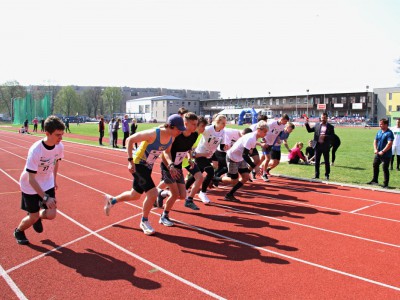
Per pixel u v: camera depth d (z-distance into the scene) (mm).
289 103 86938
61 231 5660
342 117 74750
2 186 9352
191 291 3766
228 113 83250
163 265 4418
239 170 7754
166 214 6055
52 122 4480
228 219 6418
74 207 7160
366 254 4828
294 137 30188
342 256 4754
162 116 100188
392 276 4164
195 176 6992
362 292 3770
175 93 140750
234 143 8219
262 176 10711
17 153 18422
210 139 7414
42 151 4594
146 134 5223
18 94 93500
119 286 3867
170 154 5746
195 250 4922
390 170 12477
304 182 10141
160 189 7070
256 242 5258
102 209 7012
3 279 4023
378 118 75062
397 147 12406
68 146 22922
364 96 74812
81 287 3842
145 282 3965
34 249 4906
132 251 4863
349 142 24797
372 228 5949
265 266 4414
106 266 4379
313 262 4551
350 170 12328
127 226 5945
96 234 5531
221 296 3664
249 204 7523
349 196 8336
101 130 22875
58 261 4512
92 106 115438
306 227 5984
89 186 9406
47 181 4965
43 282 3953
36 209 4828
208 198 7965
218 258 4652
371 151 18688
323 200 7922
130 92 136375
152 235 5512
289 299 3611
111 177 10852
